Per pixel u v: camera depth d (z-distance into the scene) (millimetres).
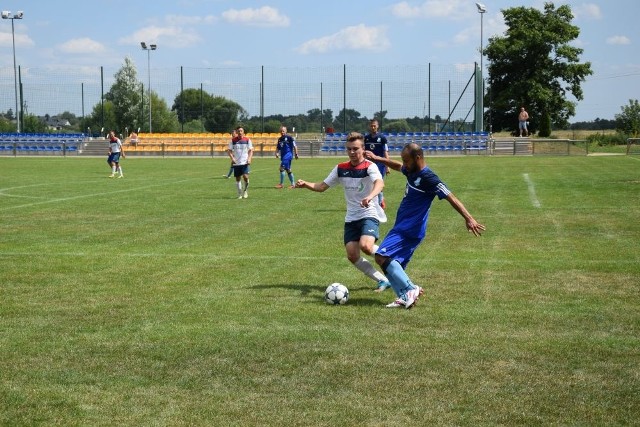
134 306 7555
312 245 11609
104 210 16859
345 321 6914
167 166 37156
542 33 61375
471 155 46938
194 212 16469
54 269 9602
